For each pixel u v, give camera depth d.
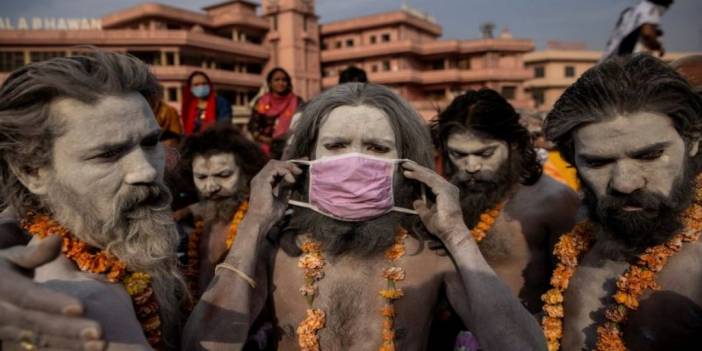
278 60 34.16
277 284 1.81
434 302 1.78
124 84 1.21
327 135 1.75
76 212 1.21
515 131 2.70
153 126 1.28
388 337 1.66
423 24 37.53
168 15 30.27
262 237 1.72
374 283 1.76
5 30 26.42
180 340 1.59
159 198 1.34
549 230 2.72
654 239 1.54
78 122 1.14
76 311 0.87
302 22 34.22
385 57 35.16
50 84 1.12
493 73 33.72
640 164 1.42
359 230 1.77
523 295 2.62
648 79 1.40
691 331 1.45
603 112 1.42
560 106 1.60
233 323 1.55
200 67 31.17
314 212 1.85
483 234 2.60
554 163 4.45
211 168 3.02
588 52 37.78
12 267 0.93
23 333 0.89
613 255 1.64
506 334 1.49
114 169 1.20
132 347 1.07
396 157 1.78
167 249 1.35
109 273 1.22
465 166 2.67
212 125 3.26
